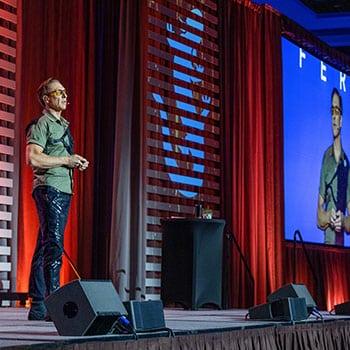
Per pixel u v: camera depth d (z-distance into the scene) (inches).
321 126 559.5
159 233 420.2
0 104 343.9
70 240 363.9
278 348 220.7
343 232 575.8
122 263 379.9
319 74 562.3
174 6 441.1
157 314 171.8
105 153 384.8
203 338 182.9
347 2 555.5
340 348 258.8
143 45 400.5
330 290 558.6
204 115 458.3
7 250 339.6
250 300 467.8
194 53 454.6
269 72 506.9
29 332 170.1
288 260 518.0
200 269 344.2
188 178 441.1
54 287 222.7
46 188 225.6
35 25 359.6
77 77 373.1
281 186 507.8
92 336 153.0
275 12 516.7
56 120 232.2
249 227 480.1
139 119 396.8
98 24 388.8
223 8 477.1
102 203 382.6
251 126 490.3
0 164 337.7
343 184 579.2
